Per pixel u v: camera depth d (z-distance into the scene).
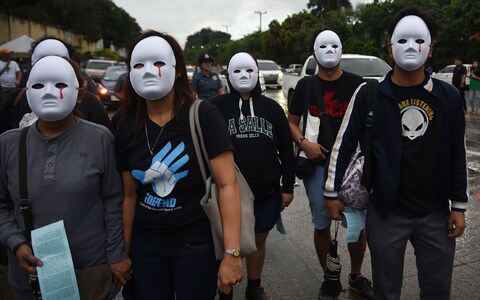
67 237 1.92
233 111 2.87
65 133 1.95
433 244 2.28
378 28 30.16
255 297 3.10
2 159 1.95
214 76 7.88
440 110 2.17
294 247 4.13
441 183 2.22
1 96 3.52
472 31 24.89
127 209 2.12
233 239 1.86
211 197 1.92
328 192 2.46
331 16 41.97
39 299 1.89
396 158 2.22
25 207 1.89
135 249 2.11
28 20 34.59
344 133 2.40
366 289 3.18
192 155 1.94
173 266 2.04
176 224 1.97
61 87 1.88
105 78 15.04
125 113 2.09
